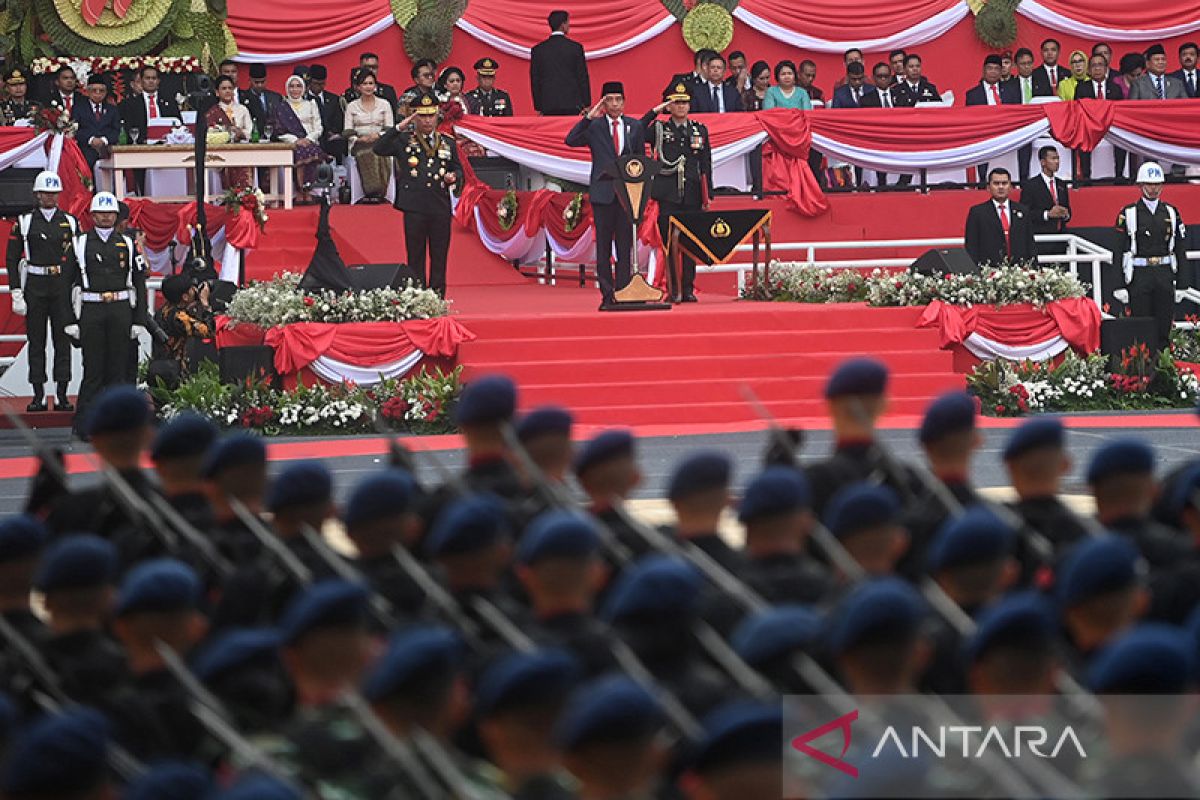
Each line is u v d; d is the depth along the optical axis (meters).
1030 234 90.56
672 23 125.88
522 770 17.36
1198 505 27.92
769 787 15.77
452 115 105.44
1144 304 86.06
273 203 101.19
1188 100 109.69
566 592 21.58
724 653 20.58
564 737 16.02
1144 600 23.25
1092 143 108.75
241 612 26.47
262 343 78.19
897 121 107.44
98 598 23.58
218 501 29.16
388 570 26.05
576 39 124.56
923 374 79.75
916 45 126.94
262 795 15.44
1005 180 89.81
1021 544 27.47
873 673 18.88
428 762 18.30
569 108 108.44
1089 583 20.86
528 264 108.06
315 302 78.81
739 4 126.00
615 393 76.62
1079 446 66.62
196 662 22.73
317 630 19.73
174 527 29.33
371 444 71.38
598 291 98.44
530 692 17.20
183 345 79.69
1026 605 19.30
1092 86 113.94
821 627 20.09
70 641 23.45
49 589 23.47
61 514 31.80
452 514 23.42
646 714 15.85
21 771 16.41
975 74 127.56
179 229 94.44
